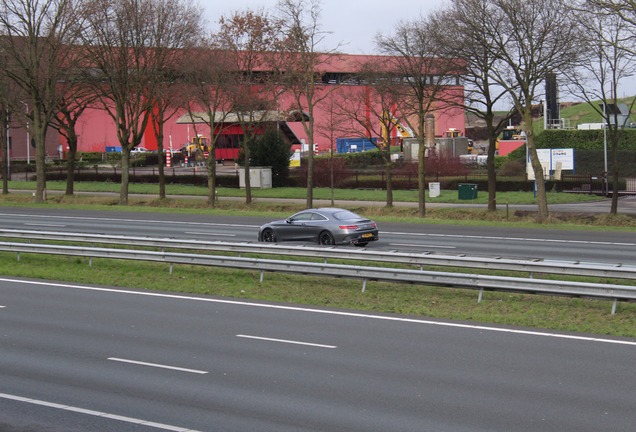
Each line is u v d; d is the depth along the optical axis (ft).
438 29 124.06
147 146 311.47
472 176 193.26
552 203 157.79
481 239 93.35
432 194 172.96
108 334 47.50
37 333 47.98
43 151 162.30
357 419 30.45
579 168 232.53
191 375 37.60
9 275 72.84
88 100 170.30
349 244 86.89
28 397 34.17
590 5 113.09
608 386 34.60
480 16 115.34
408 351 41.96
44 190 163.02
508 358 40.04
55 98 163.43
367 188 195.11
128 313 54.34
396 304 55.47
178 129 308.60
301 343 44.27
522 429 28.86
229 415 31.19
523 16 113.50
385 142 175.42
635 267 54.80
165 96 165.48
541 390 34.09
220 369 38.68
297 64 143.64
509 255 76.74
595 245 86.48
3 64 151.53
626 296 49.42
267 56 157.28
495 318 50.06
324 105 213.05
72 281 69.00
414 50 133.90
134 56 158.71
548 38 114.93
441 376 36.73
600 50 112.98
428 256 63.21
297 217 89.71
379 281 63.93
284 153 203.41
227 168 253.03
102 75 165.58
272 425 29.89
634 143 247.29
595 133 249.96
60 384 36.24
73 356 41.88
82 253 75.61
